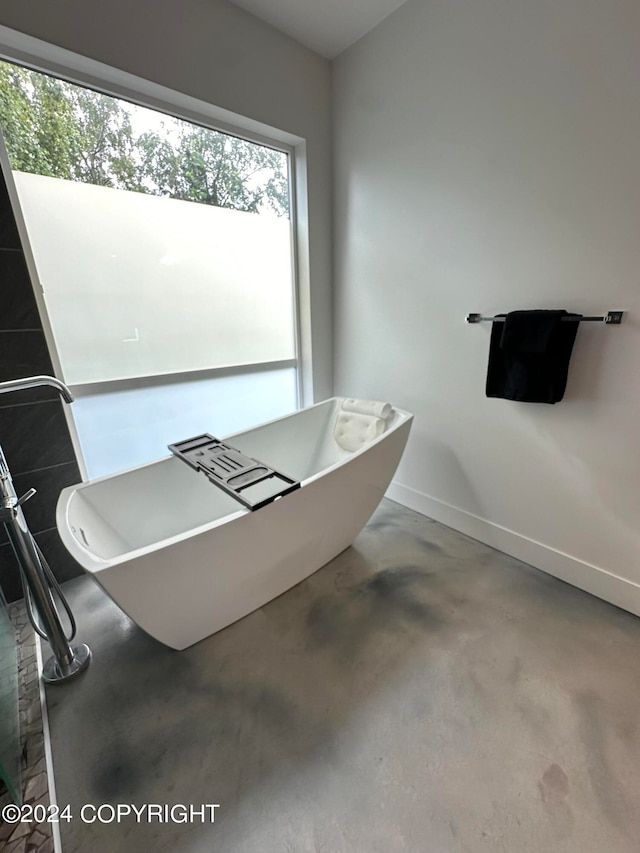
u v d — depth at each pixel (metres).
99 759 1.10
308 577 1.81
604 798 0.98
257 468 1.54
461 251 1.84
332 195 2.42
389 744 1.12
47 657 1.45
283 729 1.17
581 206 1.43
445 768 1.05
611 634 1.47
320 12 1.84
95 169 1.68
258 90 1.95
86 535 1.32
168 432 2.16
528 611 1.59
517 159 1.56
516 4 1.44
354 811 0.97
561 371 1.54
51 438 1.70
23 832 0.95
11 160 1.48
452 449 2.11
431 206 1.91
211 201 2.07
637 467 1.47
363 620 1.56
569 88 1.37
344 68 2.13
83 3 1.41
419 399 2.22
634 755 1.07
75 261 1.69
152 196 1.87
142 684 1.32
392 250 2.15
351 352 2.58
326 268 2.53
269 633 1.51
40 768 1.08
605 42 1.26
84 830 0.95
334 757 1.09
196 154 1.96
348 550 2.01
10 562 1.66
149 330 1.97
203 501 1.88
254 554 1.41
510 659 1.38
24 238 1.53
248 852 0.90
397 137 1.97
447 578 1.80
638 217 1.31
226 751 1.11
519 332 1.59
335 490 1.62
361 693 1.27
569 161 1.42
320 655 1.41
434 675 1.32
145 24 1.56
